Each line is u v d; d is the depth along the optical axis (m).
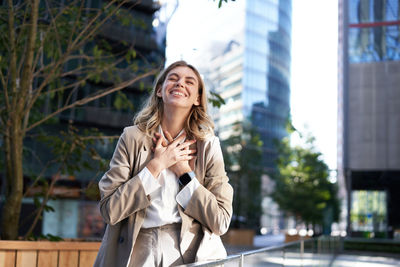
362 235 34.81
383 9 38.44
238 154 28.41
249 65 65.31
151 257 1.87
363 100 38.53
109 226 1.94
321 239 10.59
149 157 1.98
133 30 21.11
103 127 23.00
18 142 4.31
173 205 1.94
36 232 19.52
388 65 38.22
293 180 30.55
